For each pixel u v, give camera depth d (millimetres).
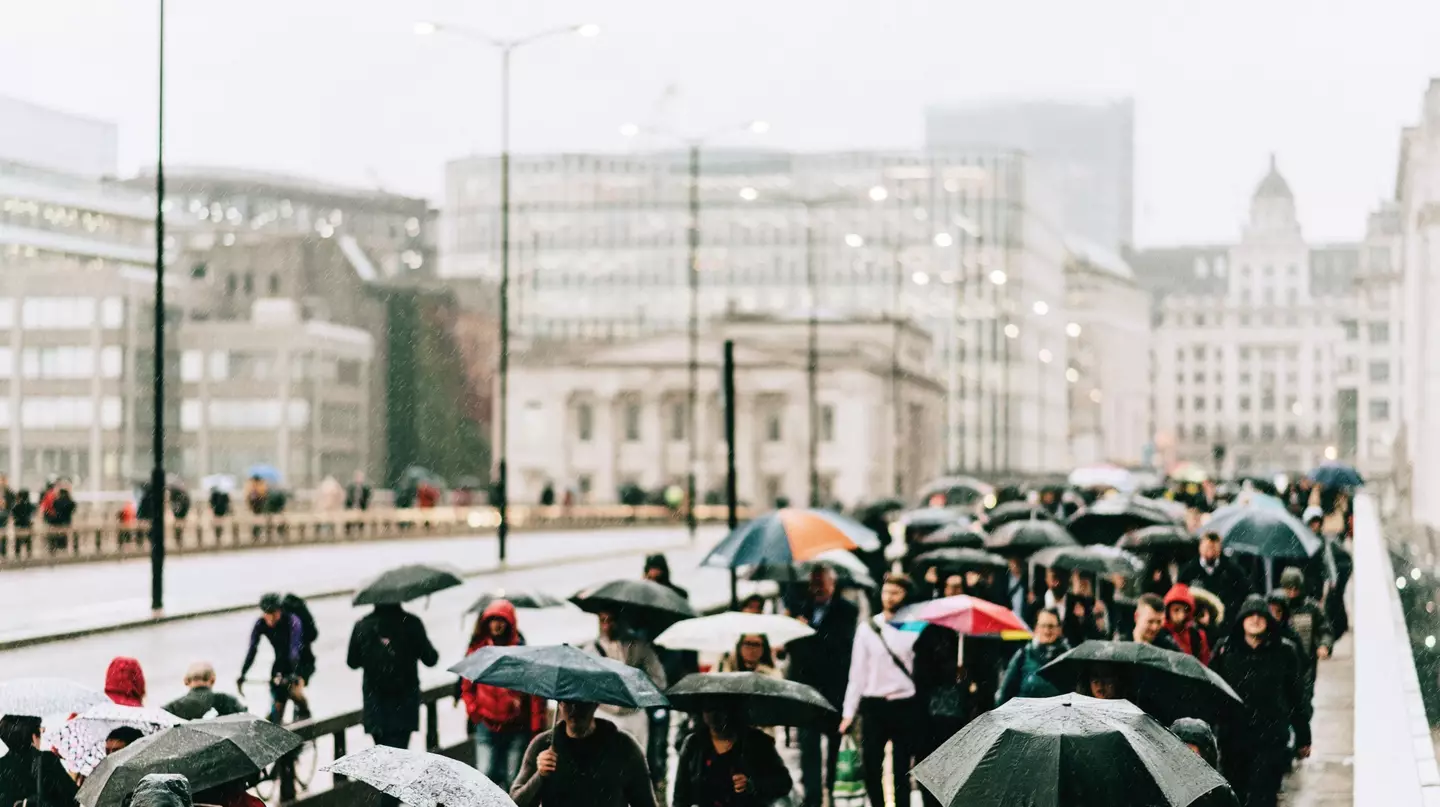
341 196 185250
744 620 13375
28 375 121188
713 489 123688
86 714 9727
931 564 17516
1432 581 24672
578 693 9156
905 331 136750
